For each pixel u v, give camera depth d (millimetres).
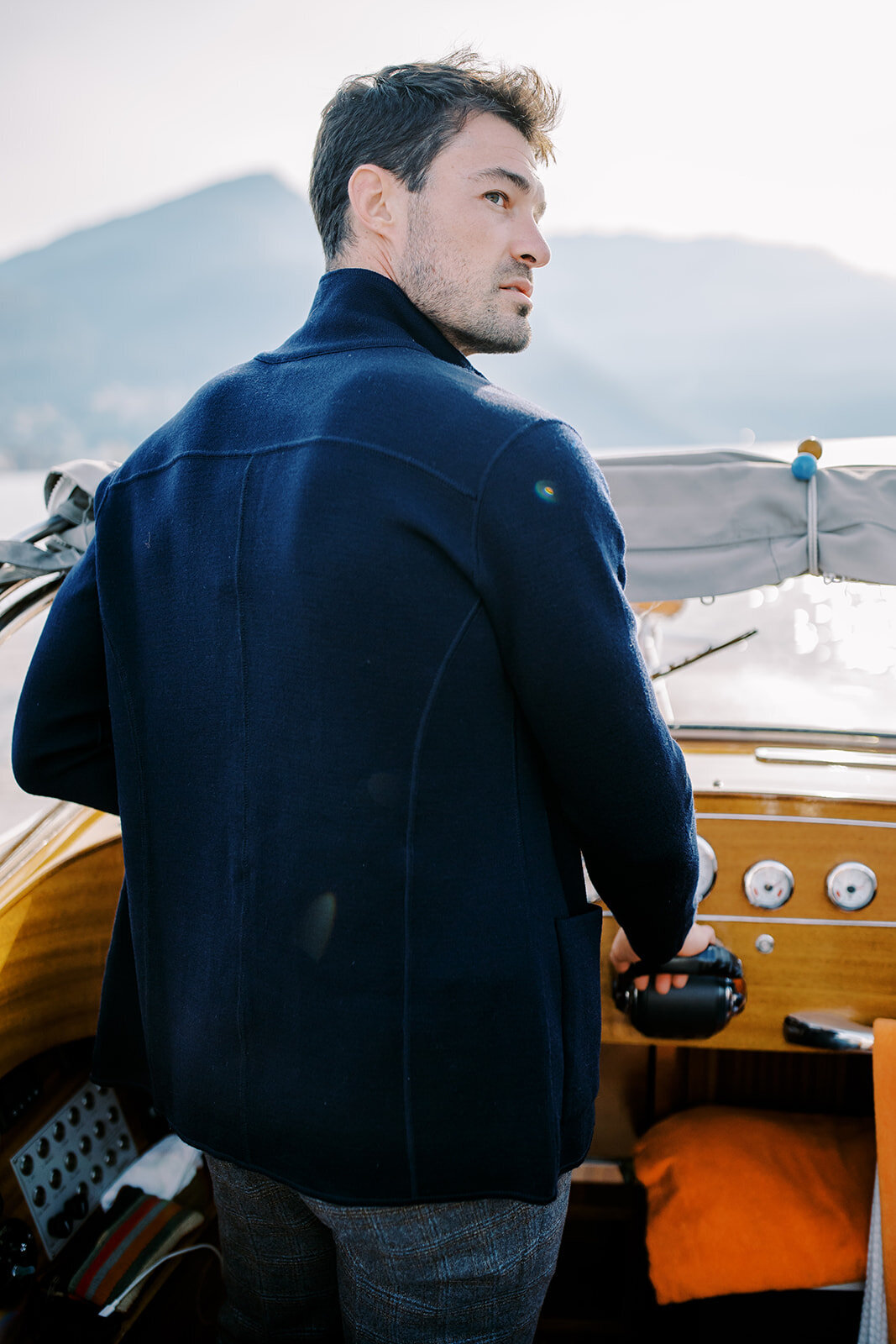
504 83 842
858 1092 1776
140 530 851
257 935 752
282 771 731
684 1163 1586
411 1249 801
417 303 854
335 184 866
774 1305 1502
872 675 1677
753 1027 1478
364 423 711
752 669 1675
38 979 1379
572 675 696
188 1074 819
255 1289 1003
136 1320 1441
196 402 857
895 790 1434
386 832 715
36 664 922
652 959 951
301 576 710
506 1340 856
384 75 847
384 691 704
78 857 1421
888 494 1350
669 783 770
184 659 802
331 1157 741
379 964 724
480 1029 735
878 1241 1318
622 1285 1643
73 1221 1484
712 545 1379
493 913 739
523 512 680
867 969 1448
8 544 1362
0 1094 1418
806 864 1439
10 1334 1322
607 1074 1812
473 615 702
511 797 753
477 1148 745
